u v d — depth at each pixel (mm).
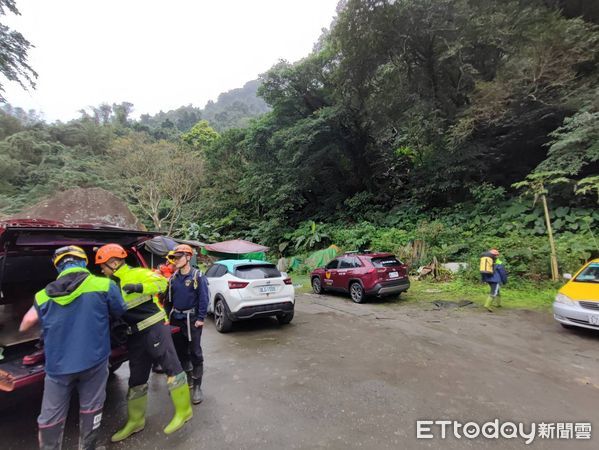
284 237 20859
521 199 12914
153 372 4430
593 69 12805
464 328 6344
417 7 13703
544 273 9812
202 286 3686
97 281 2615
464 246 12039
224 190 26406
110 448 2758
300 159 18938
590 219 10539
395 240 14258
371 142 19953
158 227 22094
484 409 3314
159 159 22562
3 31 14852
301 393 3695
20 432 3041
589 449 2668
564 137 10945
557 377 4102
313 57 18281
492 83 12781
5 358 3238
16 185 28938
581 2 14203
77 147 38281
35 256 3990
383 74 17062
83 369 2428
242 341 5719
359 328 6492
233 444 2777
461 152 14672
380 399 3535
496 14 12820
